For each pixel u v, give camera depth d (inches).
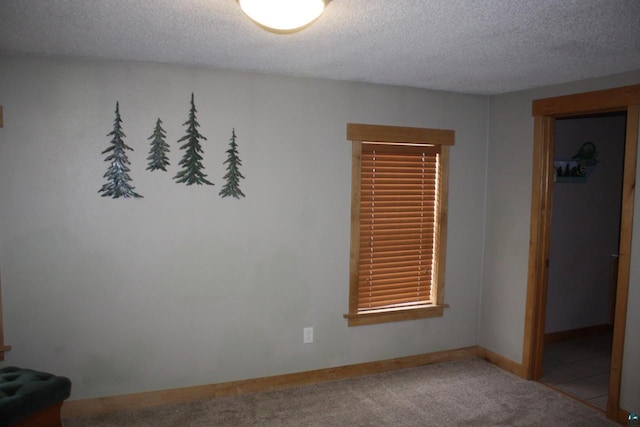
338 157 137.9
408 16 78.5
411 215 150.5
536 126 141.3
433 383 141.5
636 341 116.2
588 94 126.0
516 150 148.3
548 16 77.9
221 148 125.0
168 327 123.8
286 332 135.7
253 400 128.0
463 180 156.4
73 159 113.3
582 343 181.3
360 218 142.9
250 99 126.8
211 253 126.2
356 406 125.7
